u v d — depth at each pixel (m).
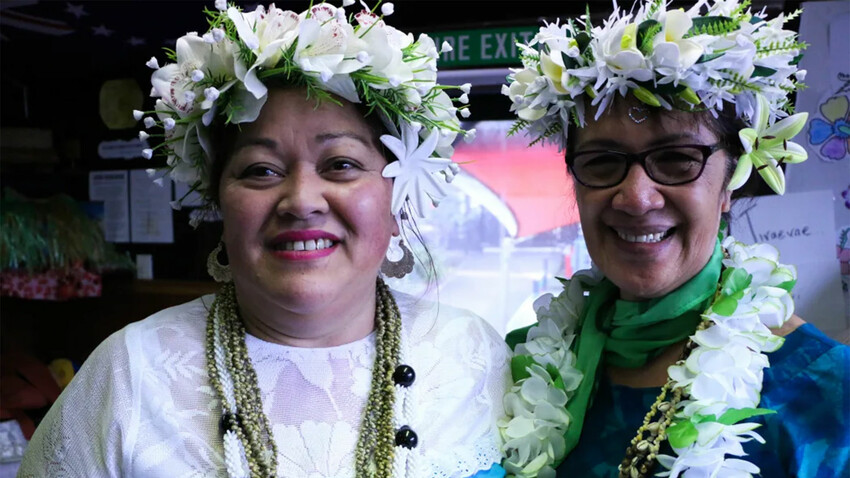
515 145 2.07
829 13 1.62
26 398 2.27
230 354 1.16
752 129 1.17
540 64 1.27
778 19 1.22
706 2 1.21
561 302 1.46
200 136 1.16
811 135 1.64
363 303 1.25
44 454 1.12
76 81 2.49
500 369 1.35
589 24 1.22
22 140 2.45
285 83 1.11
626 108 1.16
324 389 1.18
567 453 1.27
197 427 1.11
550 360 1.33
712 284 1.23
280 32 1.08
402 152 1.17
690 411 1.11
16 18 2.02
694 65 1.11
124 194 2.47
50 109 2.52
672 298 1.22
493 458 1.24
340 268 1.13
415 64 1.20
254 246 1.12
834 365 1.10
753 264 1.24
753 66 1.14
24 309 2.64
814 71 1.64
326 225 1.11
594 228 1.25
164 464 1.08
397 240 1.36
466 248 2.14
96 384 1.13
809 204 1.63
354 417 1.17
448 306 1.40
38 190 2.51
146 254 2.48
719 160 1.18
